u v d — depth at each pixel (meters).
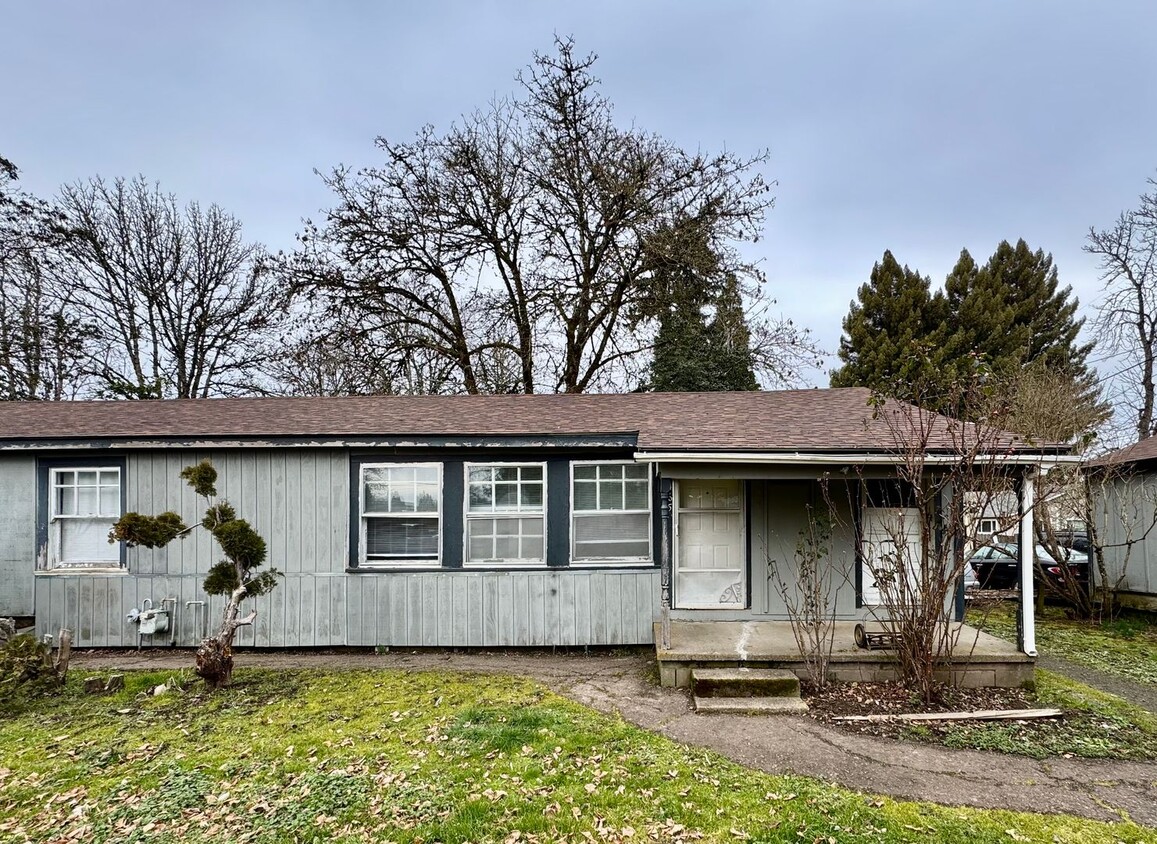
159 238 22.33
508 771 4.75
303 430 8.98
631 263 20.52
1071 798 4.41
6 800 4.47
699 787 4.48
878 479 8.02
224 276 23.22
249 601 8.90
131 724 5.90
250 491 9.02
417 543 9.05
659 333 21.33
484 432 8.91
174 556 8.99
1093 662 8.45
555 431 8.96
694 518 9.14
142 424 9.40
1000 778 4.72
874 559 8.76
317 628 8.87
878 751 5.21
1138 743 5.42
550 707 6.34
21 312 20.61
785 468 7.67
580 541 9.06
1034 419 14.85
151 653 8.77
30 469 9.23
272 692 6.86
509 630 8.84
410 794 4.39
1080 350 25.45
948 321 25.27
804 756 5.11
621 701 6.56
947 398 7.20
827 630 7.86
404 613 8.88
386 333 20.25
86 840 3.96
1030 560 7.04
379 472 9.10
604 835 3.87
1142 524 11.46
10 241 20.00
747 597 8.99
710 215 20.23
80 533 9.12
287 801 4.36
